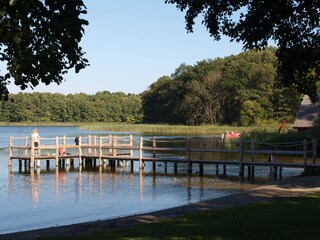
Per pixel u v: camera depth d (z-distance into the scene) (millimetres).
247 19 11523
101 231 11203
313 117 41531
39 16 6250
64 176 29406
